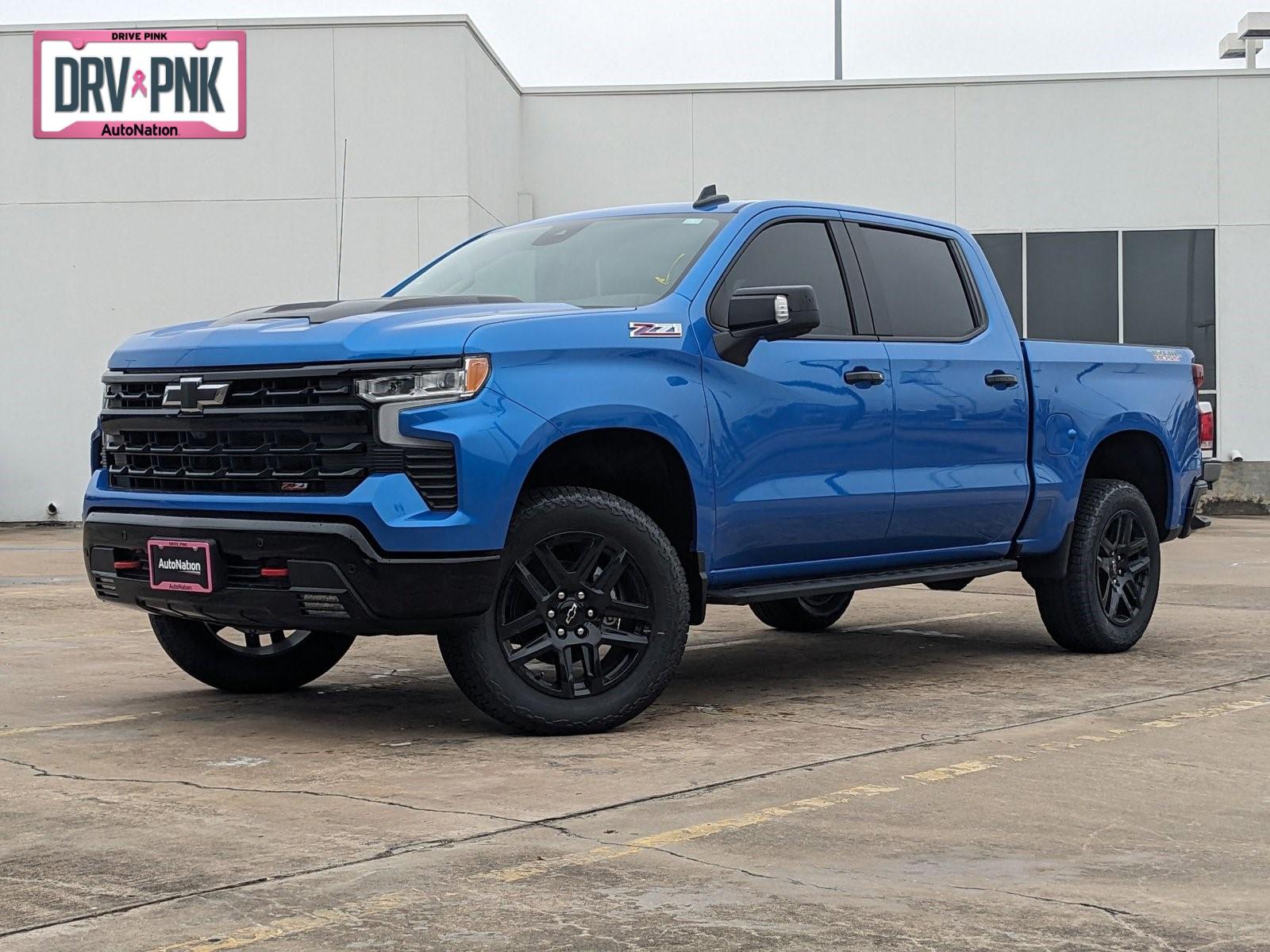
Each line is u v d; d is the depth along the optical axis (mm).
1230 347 20875
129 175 18953
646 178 21109
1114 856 3947
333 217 18781
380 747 5355
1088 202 20922
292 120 18766
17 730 5742
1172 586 11570
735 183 21000
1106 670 7270
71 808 4441
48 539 17234
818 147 20953
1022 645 8258
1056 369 7445
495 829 4172
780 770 4945
